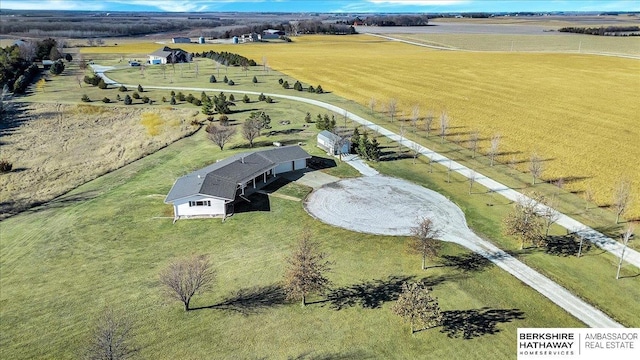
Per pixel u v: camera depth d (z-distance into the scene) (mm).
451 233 42156
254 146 66375
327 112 86562
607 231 42094
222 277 36000
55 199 54062
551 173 55969
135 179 57375
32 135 79625
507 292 33688
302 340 29312
